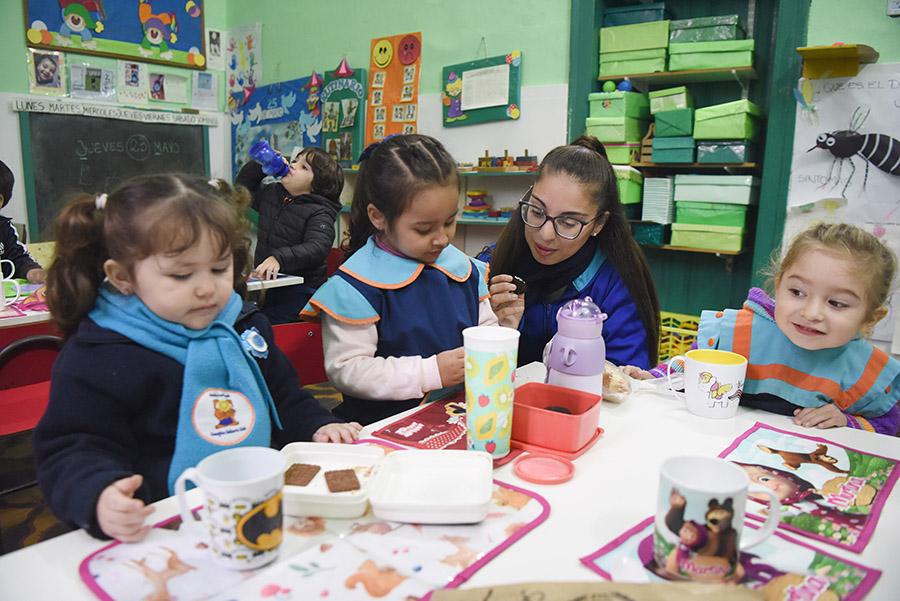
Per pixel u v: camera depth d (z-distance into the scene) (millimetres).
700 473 636
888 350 2309
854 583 590
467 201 3297
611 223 1461
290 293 3041
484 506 672
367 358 1128
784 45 2406
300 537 657
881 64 2221
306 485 731
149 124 4355
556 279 1485
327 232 3076
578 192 1306
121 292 851
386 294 1176
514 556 625
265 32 4398
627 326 1455
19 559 614
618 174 2633
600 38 2811
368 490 711
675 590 515
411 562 611
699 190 2602
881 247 990
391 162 1124
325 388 3145
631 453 875
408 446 892
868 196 2303
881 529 692
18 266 2559
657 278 3039
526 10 3035
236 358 911
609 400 1080
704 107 2738
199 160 4680
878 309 1029
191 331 872
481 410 812
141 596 557
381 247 1215
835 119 2330
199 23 4523
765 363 1110
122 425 829
